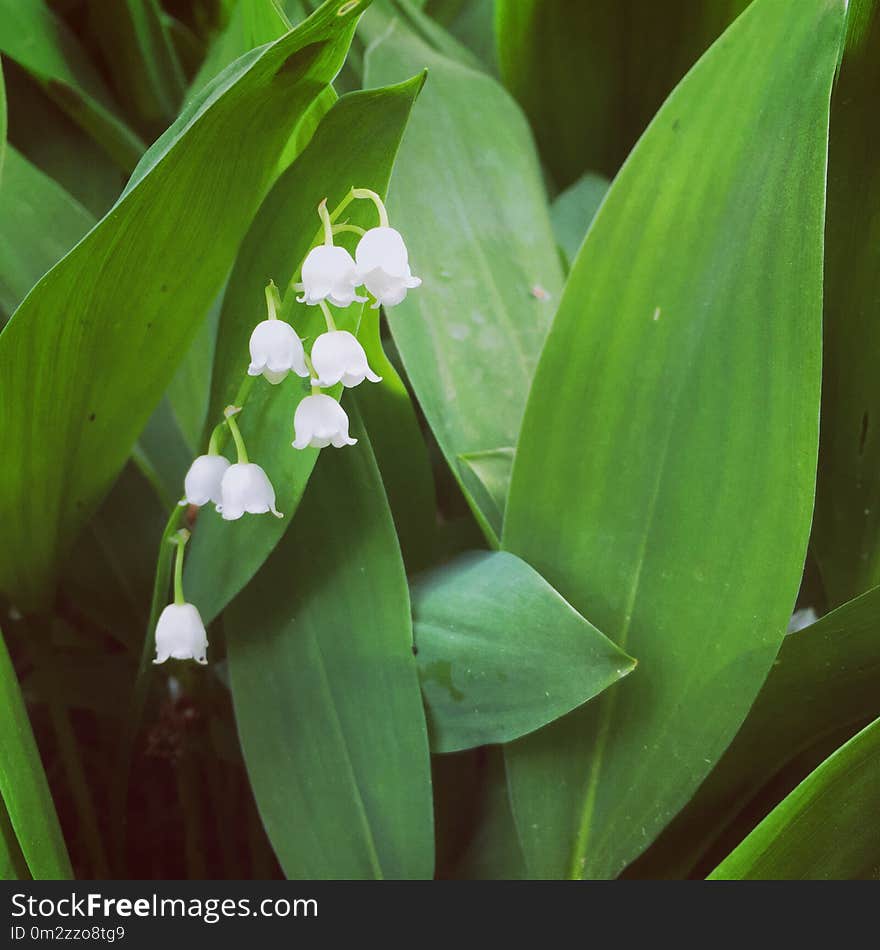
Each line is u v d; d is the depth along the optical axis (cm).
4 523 48
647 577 47
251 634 49
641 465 47
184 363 53
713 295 47
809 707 47
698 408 47
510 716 46
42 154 56
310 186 46
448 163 52
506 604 47
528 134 54
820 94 46
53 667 51
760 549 46
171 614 47
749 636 46
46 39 54
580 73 56
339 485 48
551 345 48
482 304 51
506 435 50
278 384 47
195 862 53
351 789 47
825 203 47
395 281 45
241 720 48
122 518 54
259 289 47
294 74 44
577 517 48
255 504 46
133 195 44
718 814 49
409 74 53
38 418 47
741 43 47
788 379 46
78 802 51
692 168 47
